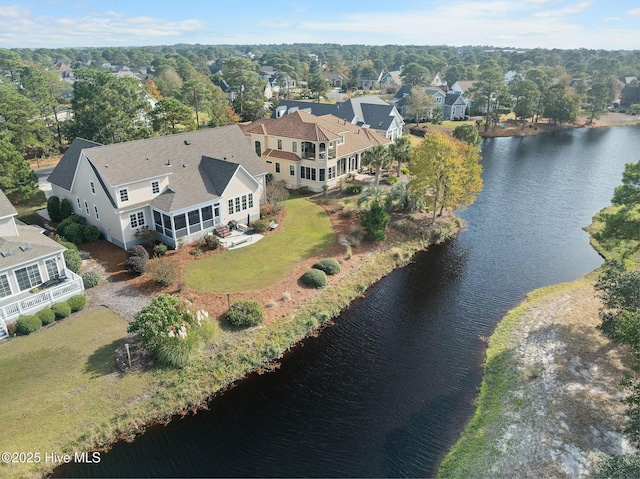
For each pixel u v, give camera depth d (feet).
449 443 65.21
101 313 90.02
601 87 349.20
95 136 190.80
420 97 305.94
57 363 75.97
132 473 59.57
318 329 92.22
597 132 326.24
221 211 125.70
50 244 97.30
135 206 114.52
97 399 69.21
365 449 63.87
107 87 197.26
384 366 81.30
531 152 258.78
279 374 78.89
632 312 71.05
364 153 165.07
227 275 105.60
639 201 90.02
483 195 177.88
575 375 74.79
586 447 61.31
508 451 61.93
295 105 269.44
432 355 84.48
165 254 113.80
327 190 162.91
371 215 126.31
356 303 102.58
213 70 610.65
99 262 109.60
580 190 185.26
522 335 88.33
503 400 71.77
